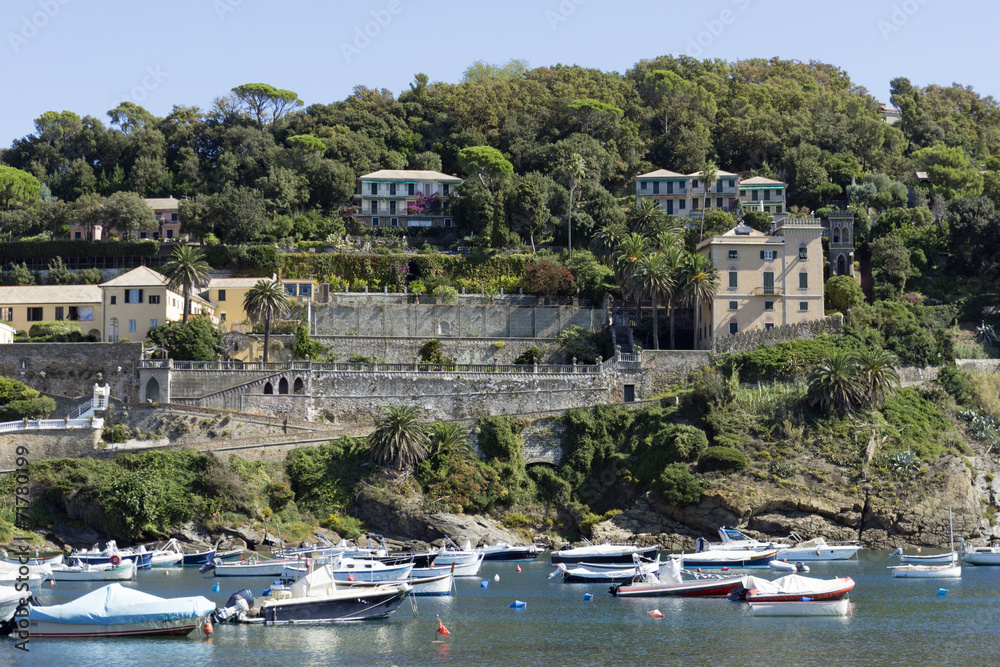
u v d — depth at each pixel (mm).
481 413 130125
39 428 116625
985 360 145125
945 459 121688
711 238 149375
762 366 133125
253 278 160000
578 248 185500
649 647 68500
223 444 118938
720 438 122938
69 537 110125
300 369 128750
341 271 168000
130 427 120312
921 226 184125
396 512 116188
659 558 104625
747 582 85500
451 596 89750
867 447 121812
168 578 97188
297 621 75188
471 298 160000
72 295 150875
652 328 153875
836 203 198750
